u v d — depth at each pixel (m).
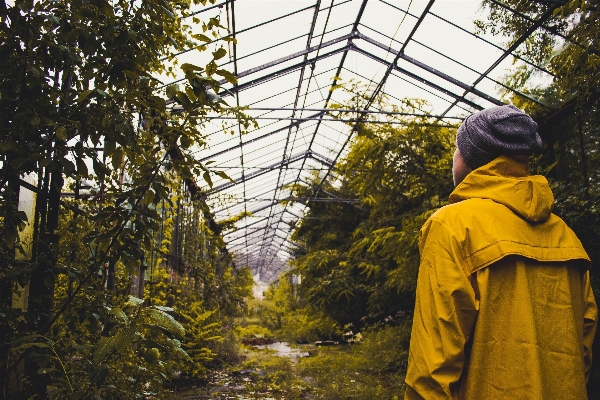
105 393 2.12
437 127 8.63
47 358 1.64
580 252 1.01
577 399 0.90
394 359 7.85
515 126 1.05
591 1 2.95
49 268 1.91
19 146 1.73
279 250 35.06
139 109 1.98
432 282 0.94
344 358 8.72
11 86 1.73
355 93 9.10
